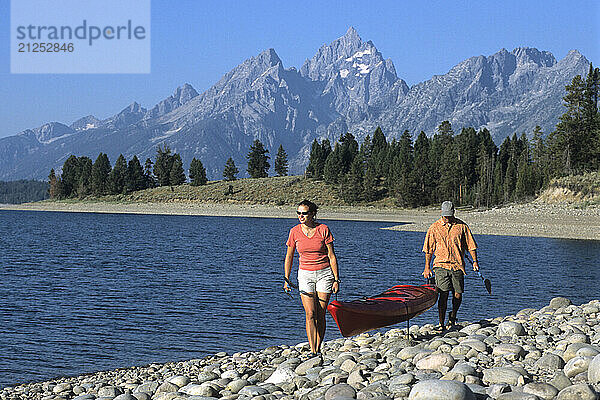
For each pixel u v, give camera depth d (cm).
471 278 2728
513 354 807
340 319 1012
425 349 884
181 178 18738
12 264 3584
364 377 747
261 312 1944
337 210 13888
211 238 6331
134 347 1495
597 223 7062
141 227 8888
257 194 16388
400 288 1230
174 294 2352
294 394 729
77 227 8838
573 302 2086
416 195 14075
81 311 1991
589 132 11594
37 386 1140
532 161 16212
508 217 8000
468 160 14875
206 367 1126
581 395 560
